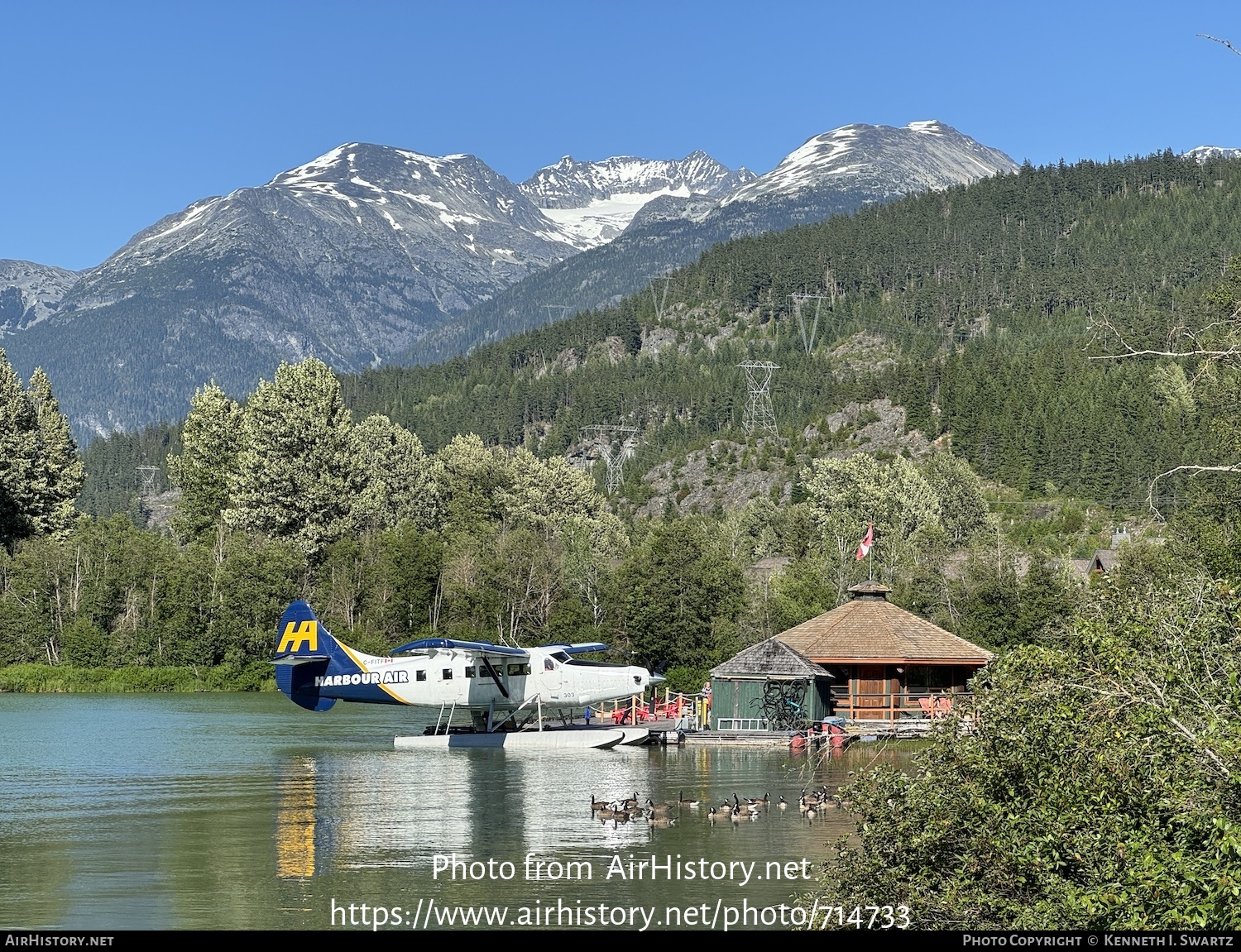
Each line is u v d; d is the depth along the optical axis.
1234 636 16.48
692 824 30.41
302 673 52.97
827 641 55.00
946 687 58.59
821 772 41.44
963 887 16.72
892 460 180.25
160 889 23.38
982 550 72.69
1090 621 16.98
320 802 34.31
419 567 95.88
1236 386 27.05
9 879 24.22
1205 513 34.56
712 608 74.44
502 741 50.25
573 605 86.38
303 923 21.16
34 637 92.25
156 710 70.44
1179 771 15.01
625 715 62.19
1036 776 16.39
